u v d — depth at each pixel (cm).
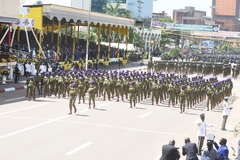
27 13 4997
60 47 6203
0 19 4247
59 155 1808
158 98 3491
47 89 3494
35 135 2142
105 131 2342
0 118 2522
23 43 5700
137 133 2353
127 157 1853
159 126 2595
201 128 1989
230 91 4406
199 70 6738
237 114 3288
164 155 1462
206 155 1482
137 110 3141
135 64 8206
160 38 14425
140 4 18200
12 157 1738
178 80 3734
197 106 3588
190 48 16288
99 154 1869
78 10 5891
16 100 3259
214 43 19975
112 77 3597
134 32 11756
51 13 5219
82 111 2917
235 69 6544
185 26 11694
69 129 2327
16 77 4241
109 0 16338
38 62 4731
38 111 2814
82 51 6488
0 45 4900
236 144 2212
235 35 12581
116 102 3462
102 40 10931
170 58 9138
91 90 3045
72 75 3538
